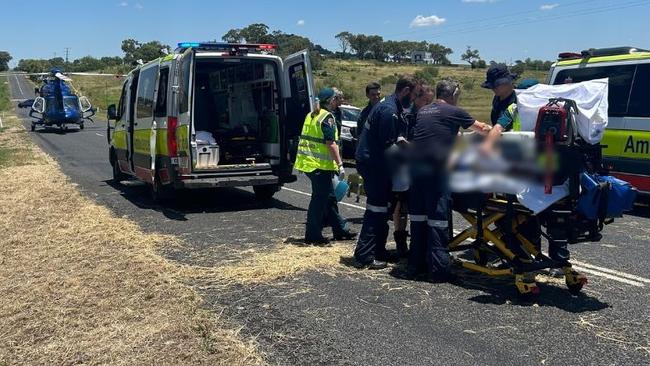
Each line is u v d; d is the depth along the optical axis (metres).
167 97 8.80
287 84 9.25
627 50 9.76
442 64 104.44
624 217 8.95
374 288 5.36
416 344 4.17
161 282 5.42
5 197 10.02
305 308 4.85
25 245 6.79
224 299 5.05
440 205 5.44
